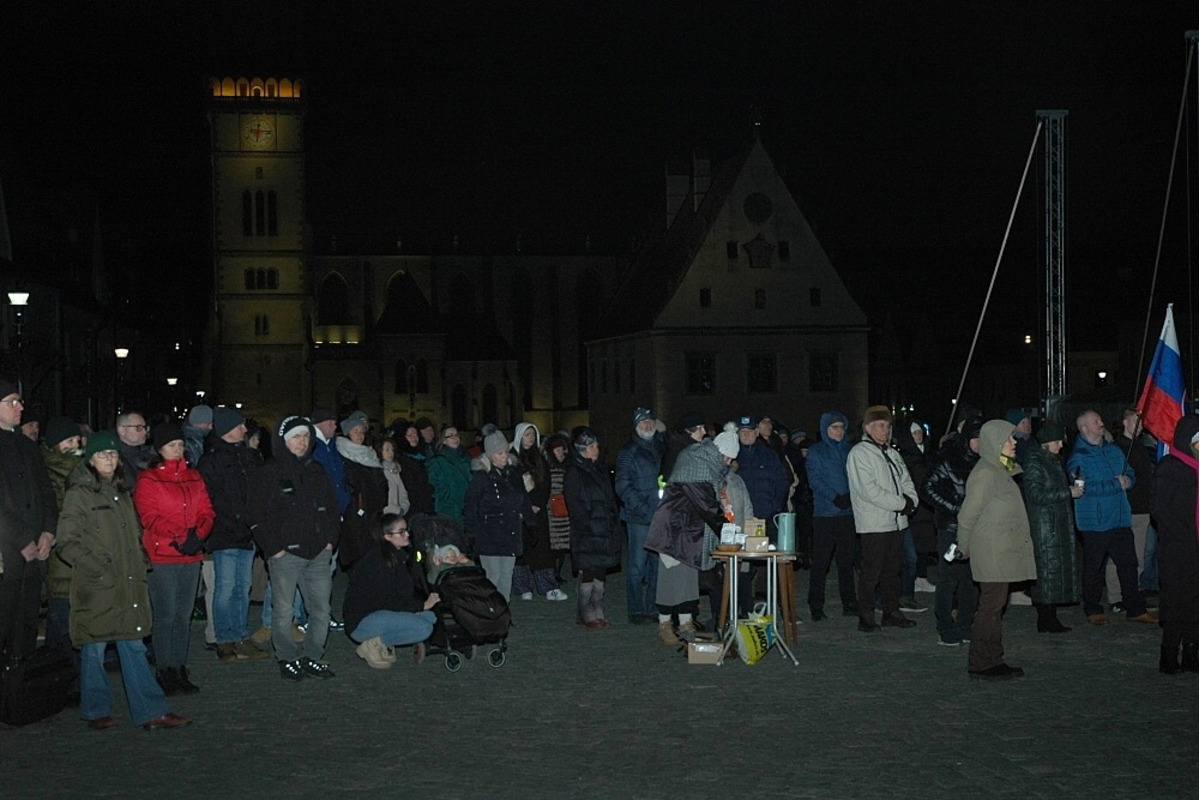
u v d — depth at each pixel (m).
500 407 109.19
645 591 17.31
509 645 15.37
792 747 10.26
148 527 12.43
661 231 88.56
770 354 71.50
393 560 14.08
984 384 103.00
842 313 71.94
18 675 11.26
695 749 10.23
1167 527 13.00
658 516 14.87
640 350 74.50
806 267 71.81
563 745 10.41
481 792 9.09
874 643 15.09
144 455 14.02
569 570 25.20
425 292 112.12
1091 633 15.64
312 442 13.57
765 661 14.01
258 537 13.28
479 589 13.83
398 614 13.86
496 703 12.06
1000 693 12.23
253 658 14.50
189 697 12.48
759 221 71.44
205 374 104.56
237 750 10.40
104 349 65.94
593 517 16.75
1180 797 8.87
